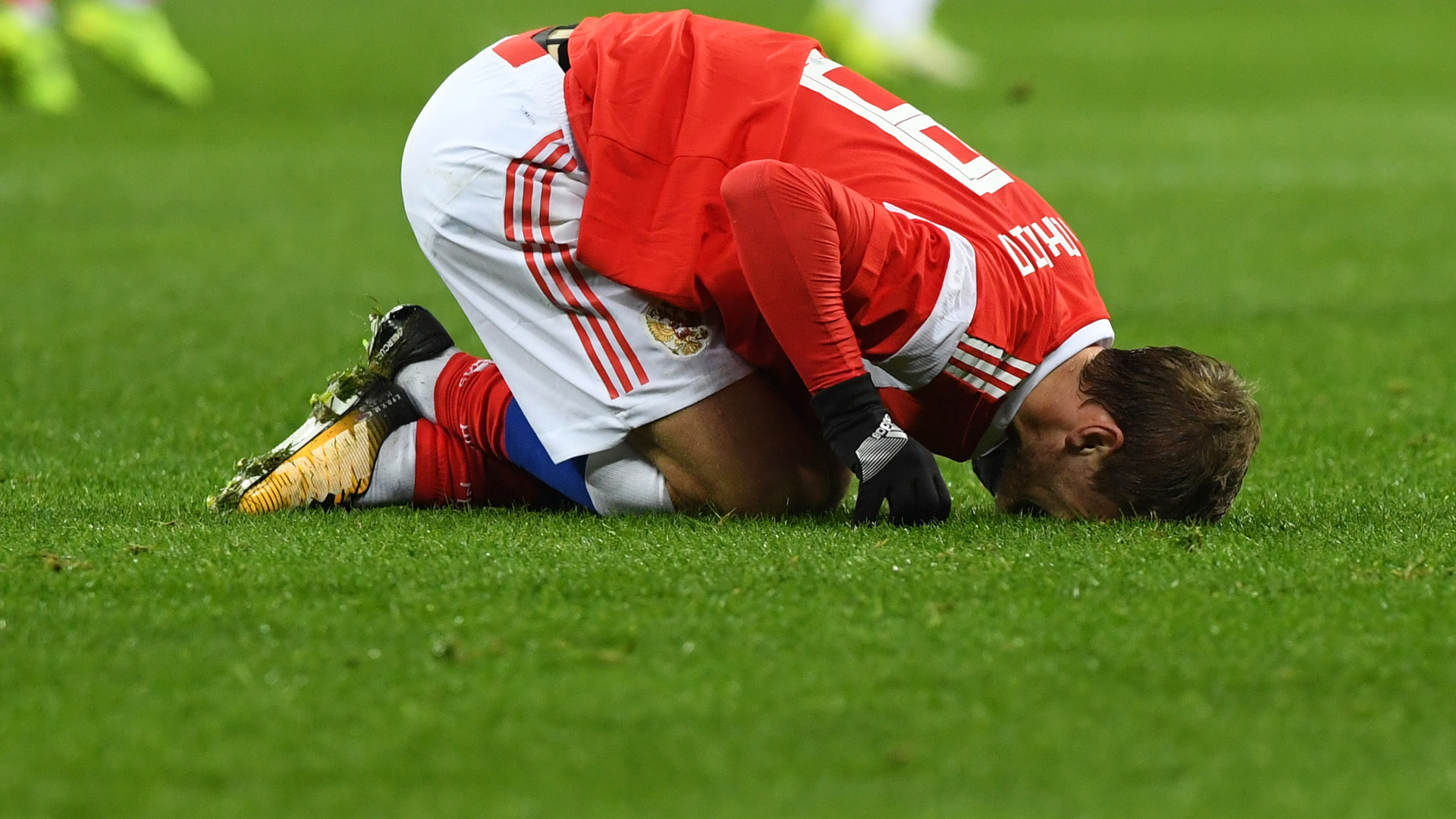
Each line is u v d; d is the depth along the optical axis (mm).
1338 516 13164
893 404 12570
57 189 42344
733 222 11664
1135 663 9172
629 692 8719
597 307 12789
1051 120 57812
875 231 11578
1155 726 8312
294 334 24672
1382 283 30125
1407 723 8359
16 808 7359
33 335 24141
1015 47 84000
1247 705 8586
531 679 8891
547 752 7961
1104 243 35219
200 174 45562
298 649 9367
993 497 14266
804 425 13242
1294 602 10266
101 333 24484
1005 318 11836
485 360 14133
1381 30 93500
